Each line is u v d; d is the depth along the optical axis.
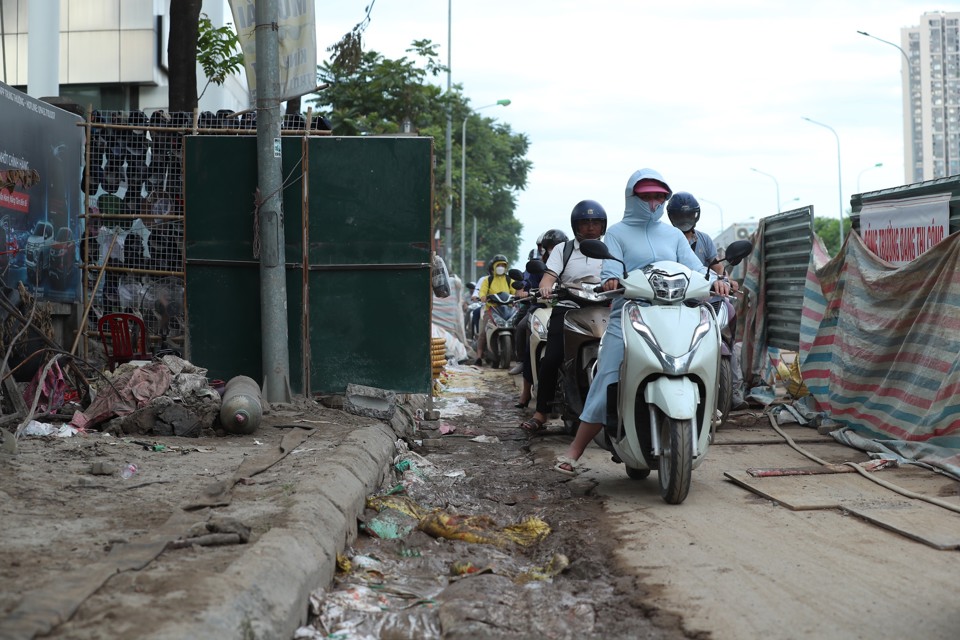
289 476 5.74
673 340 6.12
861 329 8.70
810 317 9.68
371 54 26.72
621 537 5.43
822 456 7.90
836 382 9.03
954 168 130.38
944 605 4.14
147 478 5.63
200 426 7.28
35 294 9.49
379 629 4.06
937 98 130.25
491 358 18.52
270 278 8.91
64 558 3.93
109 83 26.66
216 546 4.21
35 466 5.80
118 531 4.41
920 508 5.93
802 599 4.27
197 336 9.20
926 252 7.81
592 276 8.69
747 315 11.32
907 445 7.66
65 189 10.22
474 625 3.99
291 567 4.10
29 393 7.57
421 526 5.76
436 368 13.70
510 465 7.98
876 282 8.49
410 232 9.21
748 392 11.02
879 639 3.79
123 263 10.01
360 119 26.23
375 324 9.23
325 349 9.21
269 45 8.89
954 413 7.36
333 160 9.15
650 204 6.82
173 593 3.51
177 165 10.07
